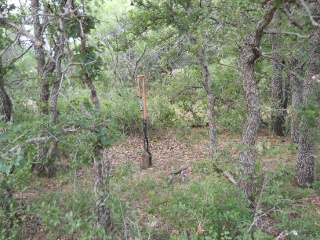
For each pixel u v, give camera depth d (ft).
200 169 16.75
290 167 21.52
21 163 8.25
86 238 9.89
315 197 17.89
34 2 18.79
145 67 37.78
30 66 28.14
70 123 10.41
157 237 12.39
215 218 11.51
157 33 27.30
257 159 15.93
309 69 18.08
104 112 11.33
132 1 22.47
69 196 15.23
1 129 10.88
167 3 22.39
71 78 12.20
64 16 11.38
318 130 17.71
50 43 18.22
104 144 10.85
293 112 21.50
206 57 21.79
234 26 19.36
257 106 15.37
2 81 16.14
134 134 35.76
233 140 27.40
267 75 26.13
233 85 22.70
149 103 33.14
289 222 12.86
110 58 34.76
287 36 16.53
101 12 32.19
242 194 13.46
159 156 29.19
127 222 11.89
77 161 11.27
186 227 11.75
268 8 13.10
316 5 14.96
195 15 20.75
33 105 28.09
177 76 26.71
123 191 17.98
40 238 11.96
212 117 22.70
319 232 12.44
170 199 13.46
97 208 11.90
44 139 9.34
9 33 18.90
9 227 11.81
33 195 16.97
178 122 33.55
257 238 10.12
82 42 11.27
